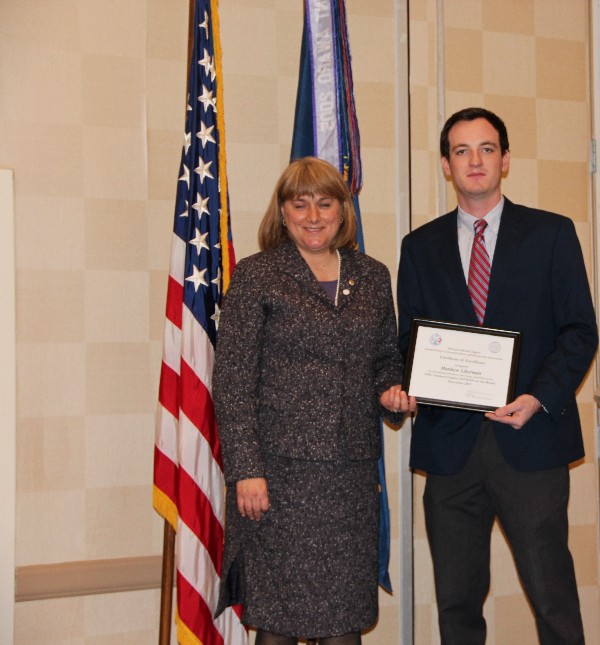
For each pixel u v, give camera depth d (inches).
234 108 106.2
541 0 115.8
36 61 99.3
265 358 78.4
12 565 95.7
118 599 102.9
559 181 116.1
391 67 111.8
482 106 114.1
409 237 92.7
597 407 116.0
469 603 86.5
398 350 86.3
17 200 98.3
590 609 116.6
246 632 92.9
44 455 99.8
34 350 99.3
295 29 108.5
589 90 117.0
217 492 90.3
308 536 75.7
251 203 106.7
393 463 111.3
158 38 103.7
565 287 82.9
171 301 92.0
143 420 103.2
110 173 101.8
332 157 97.0
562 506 82.5
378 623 110.3
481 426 83.6
